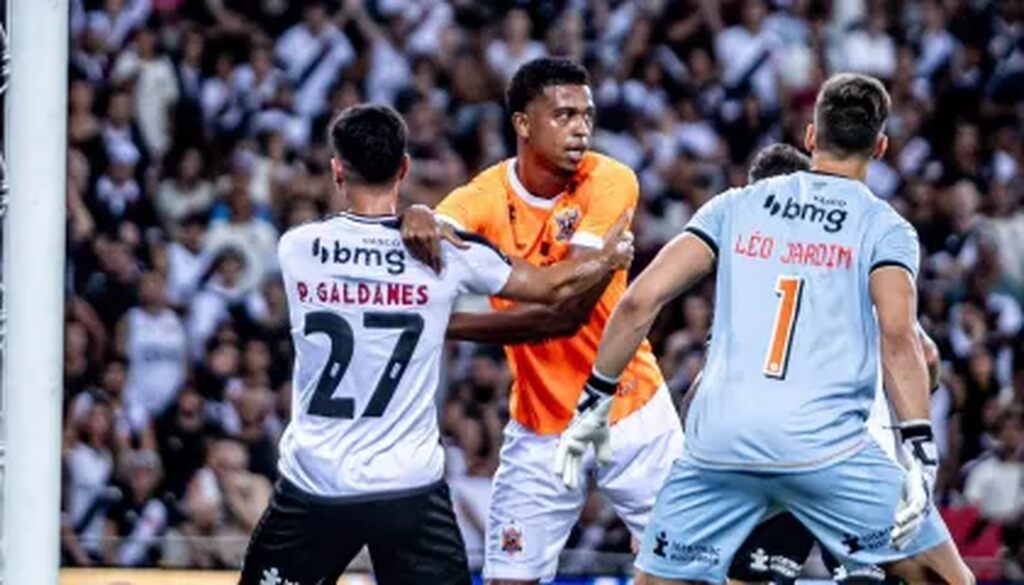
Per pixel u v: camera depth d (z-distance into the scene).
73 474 52.19
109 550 40.81
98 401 53.81
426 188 61.97
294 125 64.19
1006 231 64.38
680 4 68.88
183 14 65.31
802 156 29.78
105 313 56.34
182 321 56.59
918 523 24.62
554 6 68.19
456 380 53.56
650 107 65.94
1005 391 58.59
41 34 23.86
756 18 68.88
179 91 63.22
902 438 24.75
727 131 66.31
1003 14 71.88
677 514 25.92
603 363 25.97
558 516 30.84
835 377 25.00
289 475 26.25
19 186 23.91
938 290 61.62
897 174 66.62
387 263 25.94
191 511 51.28
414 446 26.16
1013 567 42.62
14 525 23.95
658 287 25.61
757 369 25.16
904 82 69.88
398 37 66.38
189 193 61.00
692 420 25.86
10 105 23.92
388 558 26.30
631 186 30.09
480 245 26.41
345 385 25.97
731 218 25.75
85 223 58.31
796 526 28.17
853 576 26.00
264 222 59.66
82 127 61.31
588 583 37.94
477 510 51.00
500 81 65.81
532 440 30.59
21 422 23.94
